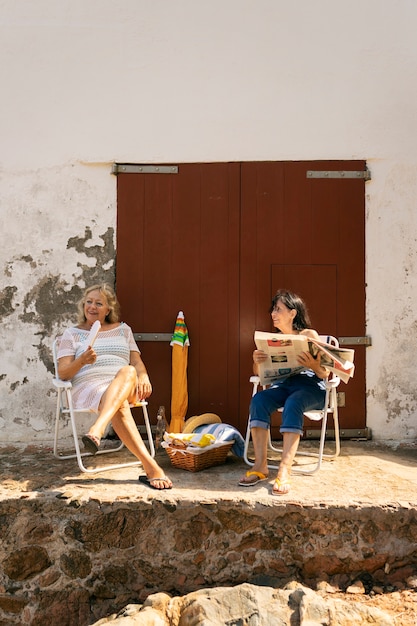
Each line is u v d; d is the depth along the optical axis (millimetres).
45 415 4602
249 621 2736
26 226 4648
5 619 3152
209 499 3174
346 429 4602
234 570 3164
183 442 3695
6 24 4656
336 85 4656
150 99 4664
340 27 4656
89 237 4664
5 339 4625
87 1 4648
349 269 4656
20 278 4641
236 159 4664
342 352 3479
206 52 4652
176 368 4496
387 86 4664
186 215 4672
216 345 4641
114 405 3428
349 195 4660
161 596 2992
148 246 4660
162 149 4664
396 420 4609
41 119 4660
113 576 3178
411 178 4664
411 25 4672
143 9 4645
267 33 4648
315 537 3150
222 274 4656
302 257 4656
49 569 3180
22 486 3402
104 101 4664
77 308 4543
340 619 2750
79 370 3803
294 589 2957
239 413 4617
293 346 3553
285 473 3365
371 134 4660
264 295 4645
